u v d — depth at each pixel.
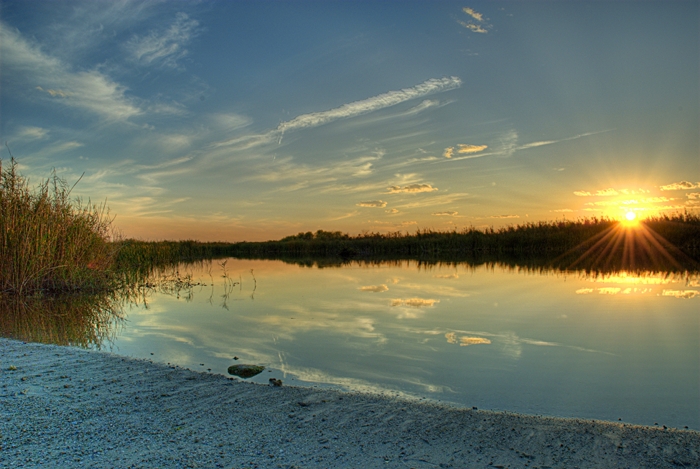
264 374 4.40
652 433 2.97
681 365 4.44
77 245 10.88
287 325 6.59
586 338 5.52
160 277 14.15
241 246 37.91
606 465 2.56
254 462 2.54
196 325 6.76
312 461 2.56
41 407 3.39
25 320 7.33
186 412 3.33
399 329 6.18
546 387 3.90
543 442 2.85
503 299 8.45
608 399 3.61
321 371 4.46
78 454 2.62
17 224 9.94
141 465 2.49
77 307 8.57
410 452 2.70
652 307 7.37
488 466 2.54
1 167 10.10
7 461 2.52
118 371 4.38
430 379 4.16
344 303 8.38
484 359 4.75
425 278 12.55
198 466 2.48
